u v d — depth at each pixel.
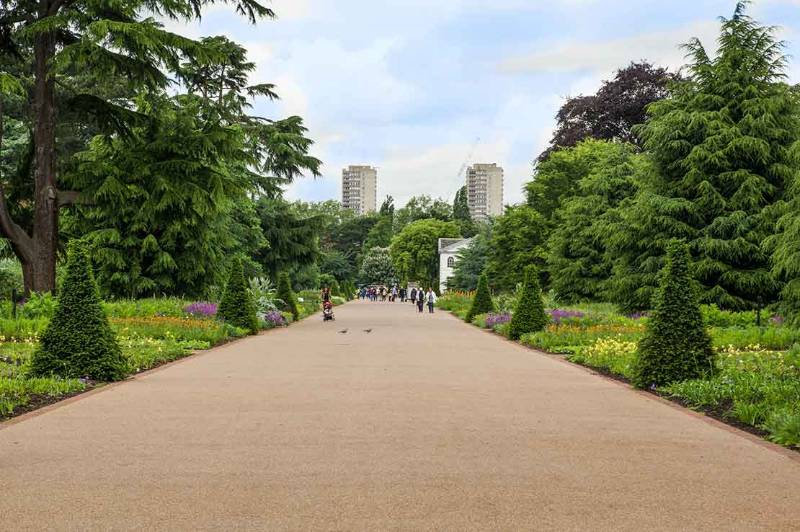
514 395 10.61
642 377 11.40
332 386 11.38
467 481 5.84
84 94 25.20
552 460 6.59
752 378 10.84
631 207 31.12
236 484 5.72
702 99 29.25
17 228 24.08
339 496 5.41
